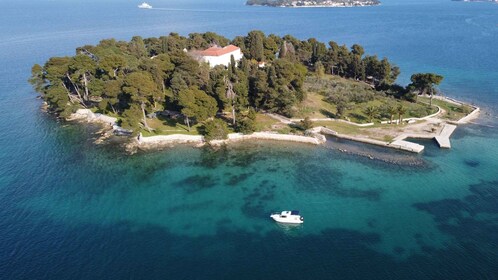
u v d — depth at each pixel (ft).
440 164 307.58
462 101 472.85
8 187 280.10
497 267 194.08
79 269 195.21
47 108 463.83
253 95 410.93
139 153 340.59
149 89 355.36
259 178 293.64
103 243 216.54
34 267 196.24
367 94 456.86
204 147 351.67
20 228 230.07
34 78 440.45
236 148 349.00
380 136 357.20
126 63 441.68
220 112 418.72
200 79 418.92
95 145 357.41
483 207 247.70
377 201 257.14
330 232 224.74
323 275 190.08
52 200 263.70
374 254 204.95
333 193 268.82
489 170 296.71
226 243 215.92
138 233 226.38
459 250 207.00
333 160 319.47
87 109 436.76
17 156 333.62
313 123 388.16
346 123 388.98
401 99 465.88
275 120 400.47
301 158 325.21
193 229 229.86
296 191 272.92
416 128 375.66
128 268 196.13
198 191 276.82
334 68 588.50
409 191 268.82
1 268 194.90
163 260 201.98
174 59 445.37
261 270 193.88
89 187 282.77
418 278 187.21
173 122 395.96
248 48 588.50
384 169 301.43
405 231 224.74
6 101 495.82
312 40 649.61
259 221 237.45
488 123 395.75
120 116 415.03
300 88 427.74
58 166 316.19
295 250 209.05
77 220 239.71
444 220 234.79
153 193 274.36
